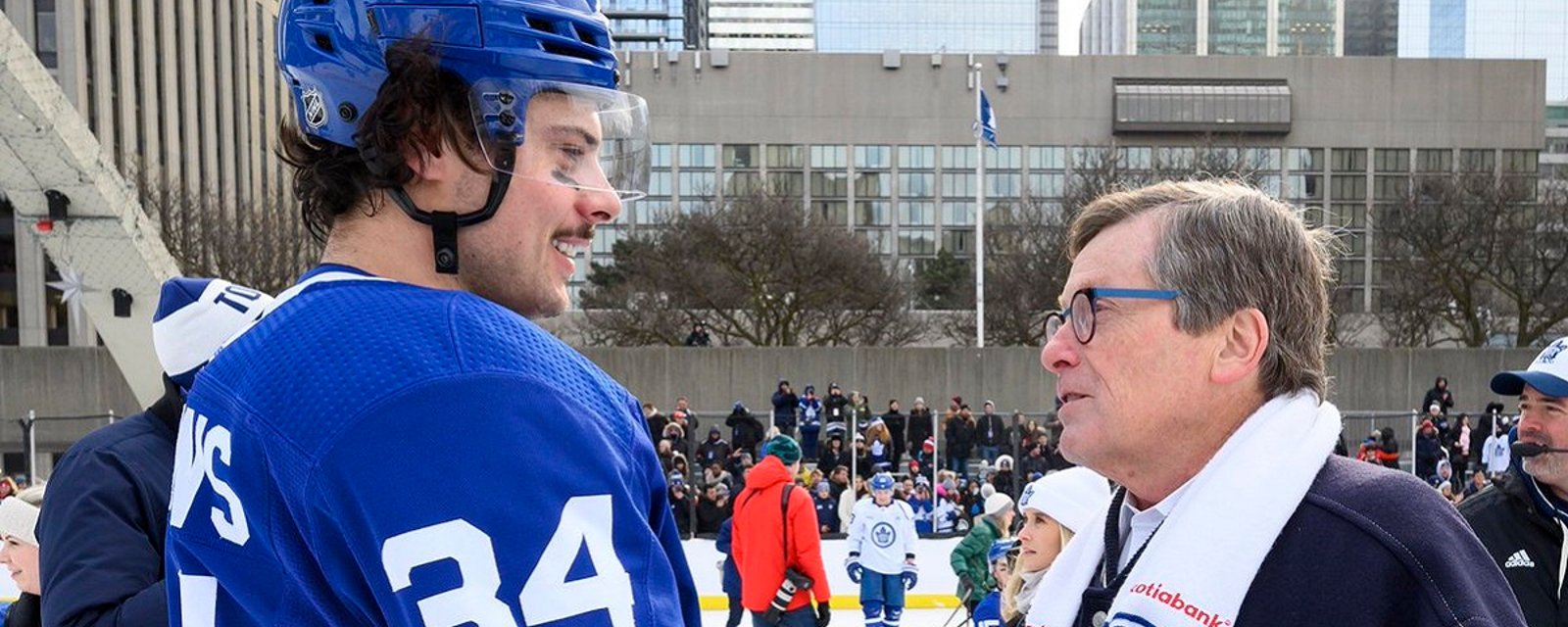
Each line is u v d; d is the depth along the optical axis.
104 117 33.97
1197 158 39.25
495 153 1.18
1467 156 58.34
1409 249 34.47
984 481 18.45
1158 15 111.44
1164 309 1.41
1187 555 1.31
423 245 1.20
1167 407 1.42
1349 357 25.78
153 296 5.74
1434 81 60.94
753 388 25.41
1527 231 32.19
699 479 18.69
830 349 25.53
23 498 3.11
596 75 1.24
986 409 19.86
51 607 1.95
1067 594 1.59
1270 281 1.41
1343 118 61.31
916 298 45.41
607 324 32.78
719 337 34.50
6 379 22.72
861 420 20.41
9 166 5.48
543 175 1.21
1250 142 58.75
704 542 15.52
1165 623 1.29
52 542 2.02
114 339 5.73
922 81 64.75
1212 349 1.42
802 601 7.59
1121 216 1.50
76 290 5.59
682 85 64.12
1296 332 1.44
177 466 1.19
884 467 17.00
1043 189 63.41
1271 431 1.37
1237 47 111.56
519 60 1.18
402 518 0.96
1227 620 1.27
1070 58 63.19
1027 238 37.50
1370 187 60.94
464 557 0.94
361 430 0.99
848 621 11.68
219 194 35.28
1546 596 3.08
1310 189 61.28
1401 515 1.27
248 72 47.62
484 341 1.05
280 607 1.05
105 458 2.10
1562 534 3.08
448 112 1.17
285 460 1.03
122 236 5.54
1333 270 1.66
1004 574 5.59
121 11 35.31
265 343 1.14
